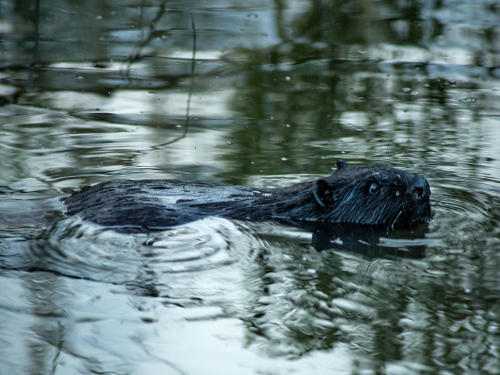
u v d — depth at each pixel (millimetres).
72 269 12578
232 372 9562
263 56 30828
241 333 10516
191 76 28156
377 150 20453
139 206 15227
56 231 14273
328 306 11344
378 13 37562
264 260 13188
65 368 9609
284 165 19234
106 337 10352
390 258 13344
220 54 30797
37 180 17859
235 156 20031
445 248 13805
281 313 11117
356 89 26812
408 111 24297
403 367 9688
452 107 24672
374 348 10141
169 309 11164
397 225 15461
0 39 31594
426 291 11844
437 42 32688
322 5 38438
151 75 28125
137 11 36438
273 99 25781
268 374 9508
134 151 20344
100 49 30891
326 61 30359
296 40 32969
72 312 11031
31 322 10727
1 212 15438
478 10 38031
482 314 11047
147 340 10297
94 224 14570
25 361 9742
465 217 15555
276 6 38188
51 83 26812
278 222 15500
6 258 12961
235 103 25297
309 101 25547
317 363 9773
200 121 23297
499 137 21562
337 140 21438
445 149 20531
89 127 22453
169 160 19547
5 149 20234
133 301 11422
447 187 17578
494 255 13375
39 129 22094
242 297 11609
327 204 15828
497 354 9969
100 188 16516
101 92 26016
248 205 15852
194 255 13305
